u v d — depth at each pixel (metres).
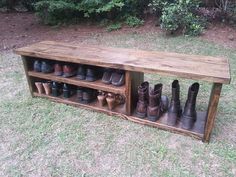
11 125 2.03
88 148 1.75
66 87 2.25
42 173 1.57
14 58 3.49
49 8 4.75
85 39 4.27
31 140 1.85
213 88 1.56
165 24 4.04
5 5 6.39
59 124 2.02
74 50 2.15
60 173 1.56
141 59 1.86
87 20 5.20
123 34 4.40
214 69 1.62
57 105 2.28
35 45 2.35
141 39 4.05
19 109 2.24
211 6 4.54
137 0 4.81
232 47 3.49
